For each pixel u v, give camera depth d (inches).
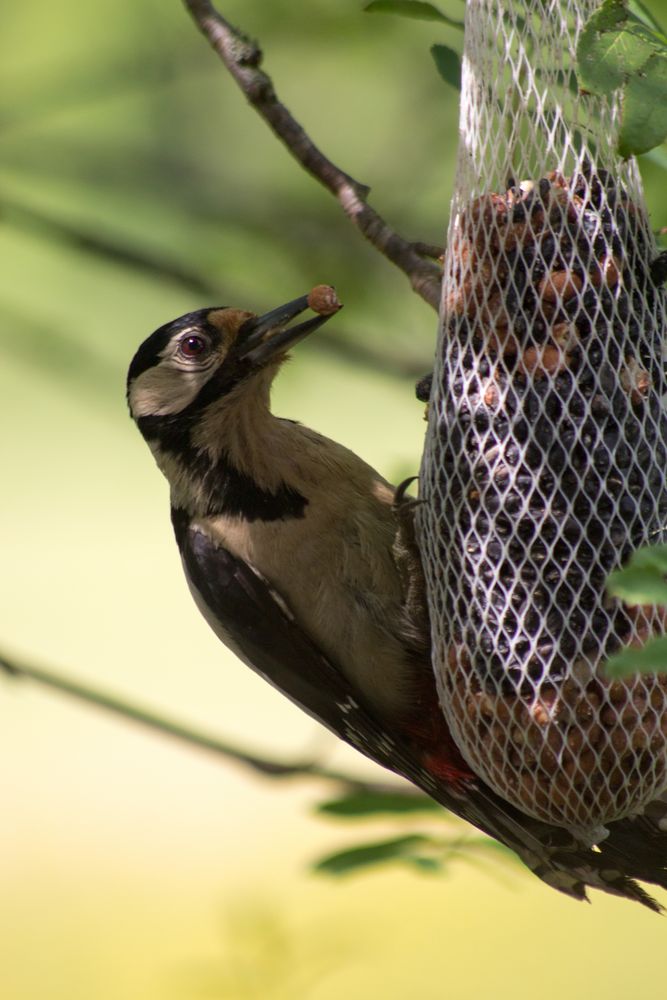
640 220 311.3
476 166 316.2
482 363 309.3
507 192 308.7
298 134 362.9
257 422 386.3
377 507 378.9
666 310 319.6
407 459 430.3
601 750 297.9
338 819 355.6
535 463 303.6
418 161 558.3
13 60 595.2
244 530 383.6
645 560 207.6
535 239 304.8
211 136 592.4
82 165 592.4
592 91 238.8
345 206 354.9
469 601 308.8
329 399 898.7
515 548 304.2
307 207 553.0
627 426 302.7
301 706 389.7
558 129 319.0
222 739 398.9
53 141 598.5
